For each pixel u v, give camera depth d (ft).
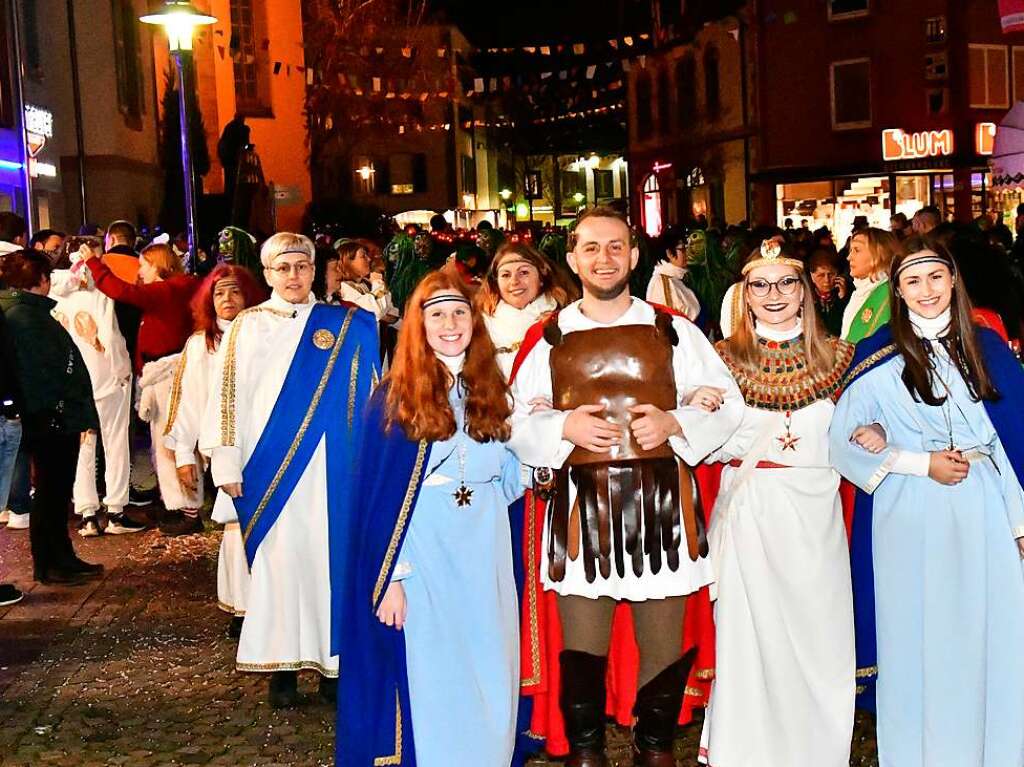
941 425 14.96
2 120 70.08
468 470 14.67
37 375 26.22
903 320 15.08
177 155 97.09
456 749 14.44
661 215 131.44
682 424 14.79
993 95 98.43
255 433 18.66
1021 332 18.60
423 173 151.64
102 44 85.20
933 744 14.98
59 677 21.11
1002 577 14.92
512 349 20.51
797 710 15.37
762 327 15.71
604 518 14.98
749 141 109.70
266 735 18.29
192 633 23.44
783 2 105.60
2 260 26.58
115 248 36.04
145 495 35.55
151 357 31.04
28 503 32.17
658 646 15.40
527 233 38.14
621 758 17.12
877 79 101.04
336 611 18.57
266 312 18.93
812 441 15.42
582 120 154.51
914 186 99.60
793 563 15.35
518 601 15.49
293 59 115.65
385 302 33.71
